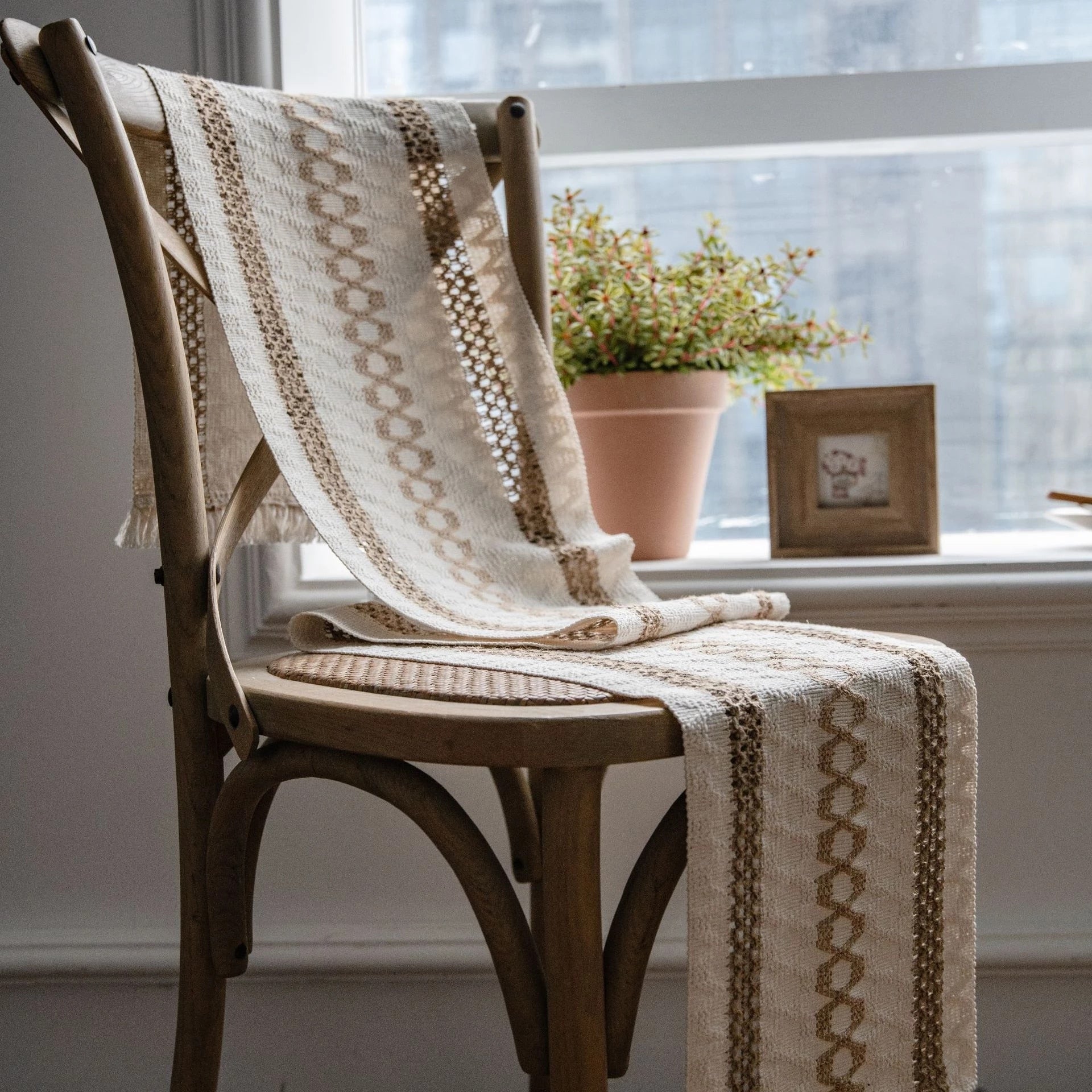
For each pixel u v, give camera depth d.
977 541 1.36
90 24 1.16
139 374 0.72
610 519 1.23
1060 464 1.44
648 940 0.61
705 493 1.46
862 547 1.21
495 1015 1.17
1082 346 1.43
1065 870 1.15
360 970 1.16
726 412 1.45
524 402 0.94
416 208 0.94
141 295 0.70
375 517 0.82
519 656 0.71
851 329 1.44
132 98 0.79
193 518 0.72
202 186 0.82
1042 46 1.38
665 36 1.40
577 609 0.85
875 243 1.43
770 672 0.65
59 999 1.18
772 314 1.25
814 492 1.21
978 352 1.44
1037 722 1.14
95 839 1.19
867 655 0.70
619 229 1.44
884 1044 0.68
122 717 1.18
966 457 1.45
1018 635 1.13
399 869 1.18
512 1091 1.17
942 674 0.70
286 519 0.94
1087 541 1.31
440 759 0.58
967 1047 0.72
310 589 1.18
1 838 1.19
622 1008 0.61
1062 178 1.42
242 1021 1.18
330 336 0.87
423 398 0.91
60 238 1.16
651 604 0.80
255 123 0.87
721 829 0.59
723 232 1.43
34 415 1.17
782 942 0.63
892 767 0.67
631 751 0.57
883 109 1.32
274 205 0.87
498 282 0.95
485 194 0.96
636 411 1.19
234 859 0.72
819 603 1.14
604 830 1.17
